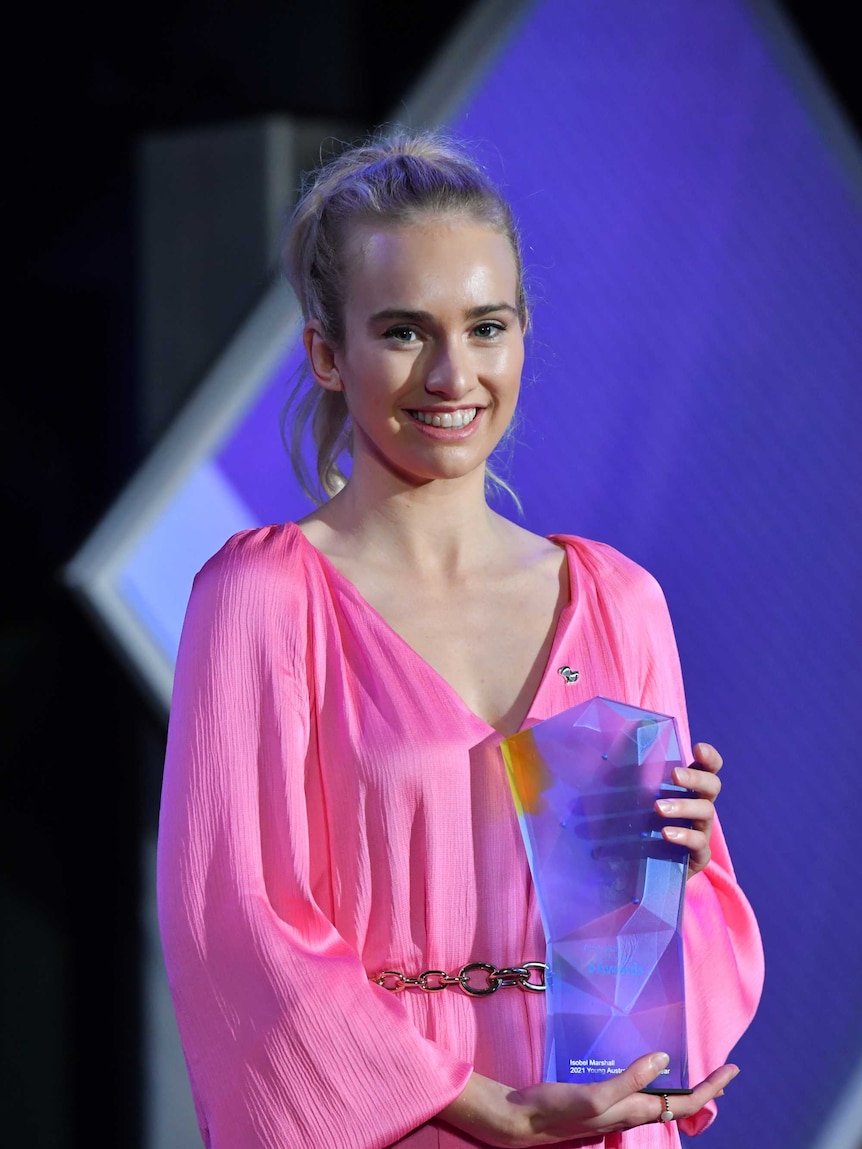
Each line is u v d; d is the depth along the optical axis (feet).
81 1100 32.09
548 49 32.89
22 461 31.48
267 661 16.01
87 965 32.09
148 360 31.81
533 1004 15.79
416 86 31.73
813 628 34.58
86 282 31.89
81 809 31.99
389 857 15.74
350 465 26.71
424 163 16.88
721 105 34.40
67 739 31.83
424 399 16.06
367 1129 14.80
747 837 33.78
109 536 30.27
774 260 34.78
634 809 15.55
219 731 15.83
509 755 15.57
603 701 15.72
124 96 31.63
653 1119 15.21
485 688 16.70
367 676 16.25
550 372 33.01
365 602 16.55
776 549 34.50
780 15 34.27
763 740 34.06
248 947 15.23
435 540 17.16
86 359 31.86
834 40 34.45
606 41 33.55
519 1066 15.65
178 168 31.81
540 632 17.15
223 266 31.45
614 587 17.56
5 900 31.73
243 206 31.27
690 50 34.09
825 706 34.50
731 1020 17.66
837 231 35.40
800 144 34.94
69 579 30.32
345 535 17.29
